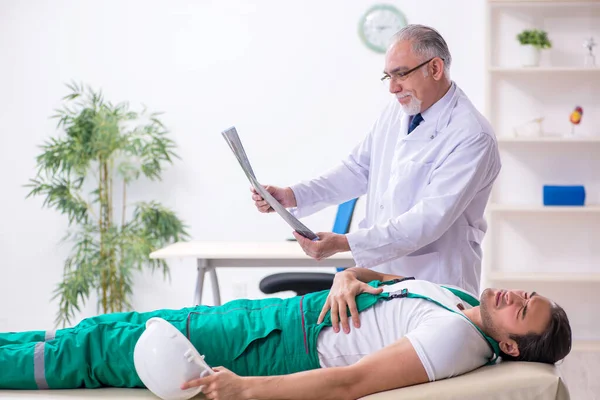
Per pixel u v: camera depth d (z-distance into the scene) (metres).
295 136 4.59
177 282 4.68
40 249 4.68
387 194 2.41
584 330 4.51
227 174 4.62
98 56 4.60
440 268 2.36
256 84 4.58
